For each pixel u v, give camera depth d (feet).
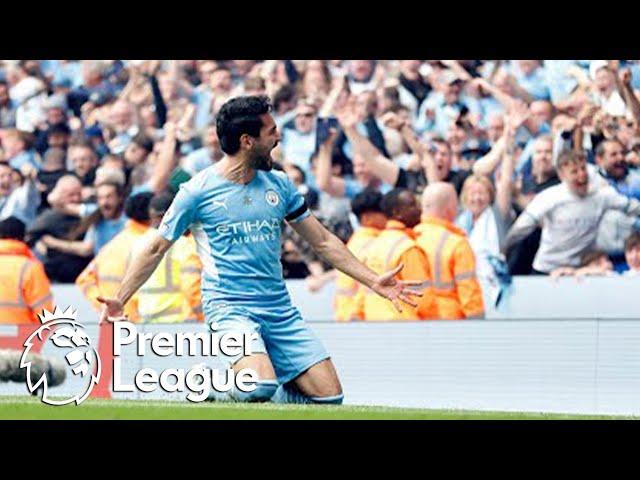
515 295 36.91
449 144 38.55
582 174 36.99
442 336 28.76
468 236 37.52
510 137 37.93
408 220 34.22
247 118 23.24
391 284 23.72
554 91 37.91
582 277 36.63
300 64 40.37
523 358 28.14
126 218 41.63
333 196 39.50
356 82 39.73
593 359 27.61
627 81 37.52
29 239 42.09
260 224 23.75
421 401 28.78
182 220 23.50
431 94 39.01
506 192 37.58
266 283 24.12
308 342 24.57
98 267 36.78
